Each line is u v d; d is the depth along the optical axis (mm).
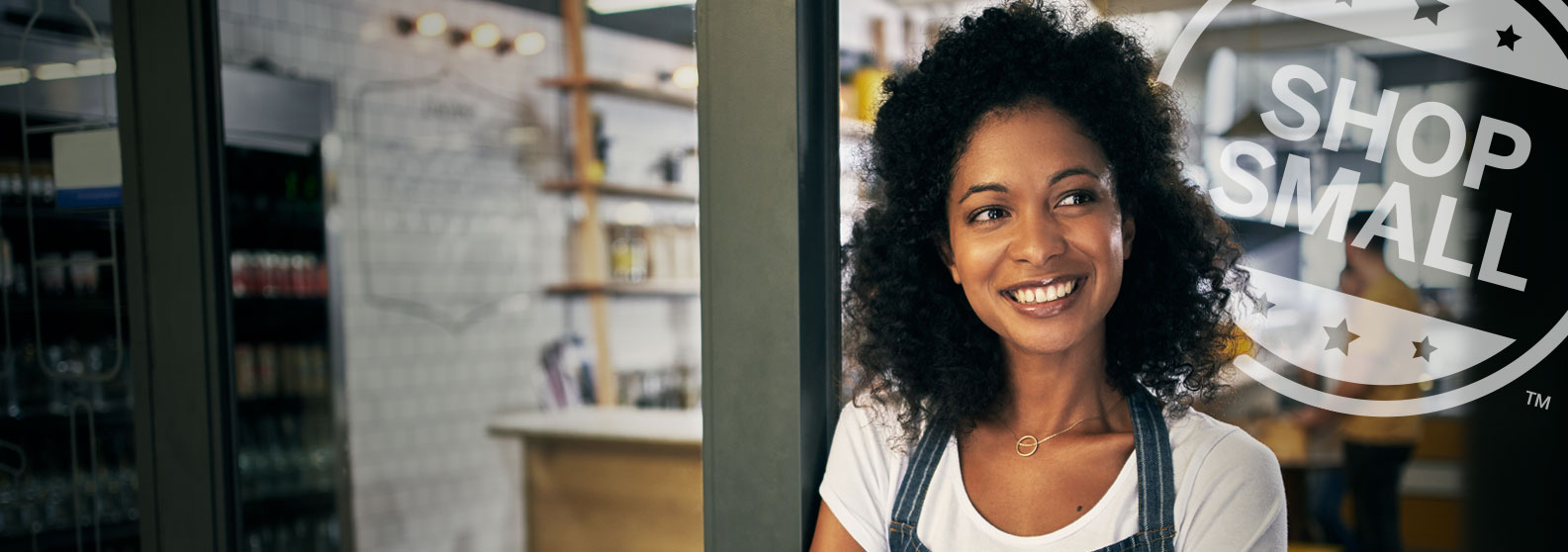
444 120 4582
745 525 1210
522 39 4914
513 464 4895
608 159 5055
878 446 1176
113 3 1691
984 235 1096
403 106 4422
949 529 1135
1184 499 1073
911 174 1149
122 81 1698
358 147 4246
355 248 4219
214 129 1647
